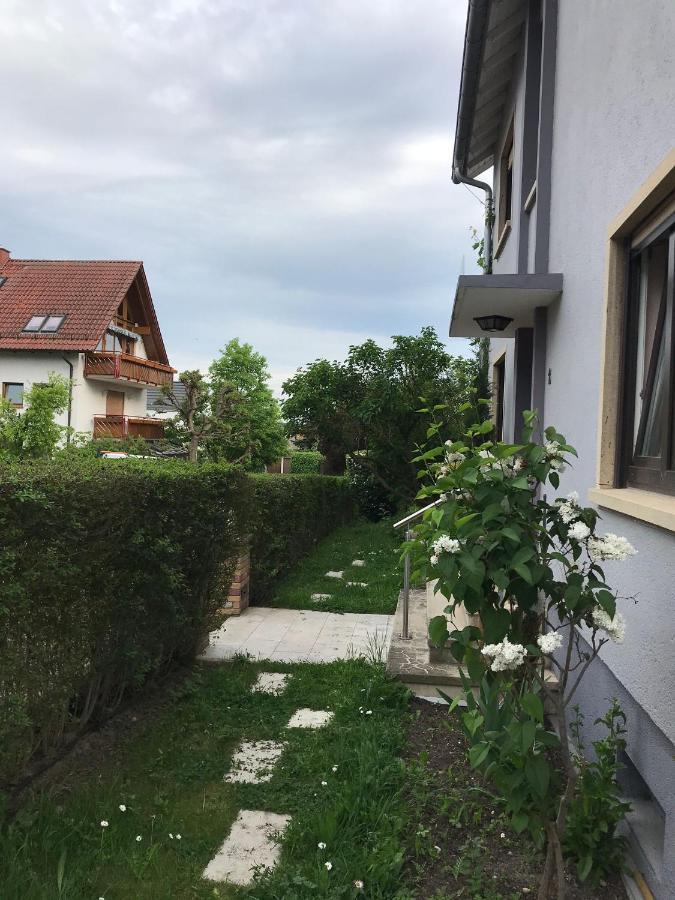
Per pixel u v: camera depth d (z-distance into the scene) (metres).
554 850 2.66
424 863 3.00
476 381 11.58
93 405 28.53
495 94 8.30
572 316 4.68
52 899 2.63
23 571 3.01
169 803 3.51
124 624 4.11
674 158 2.63
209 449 15.45
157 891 2.81
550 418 5.47
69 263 30.41
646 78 3.09
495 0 6.33
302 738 4.28
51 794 3.38
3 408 12.59
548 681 4.54
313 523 11.75
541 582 2.54
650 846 2.86
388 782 3.58
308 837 3.19
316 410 16.11
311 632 6.75
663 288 3.18
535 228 5.76
